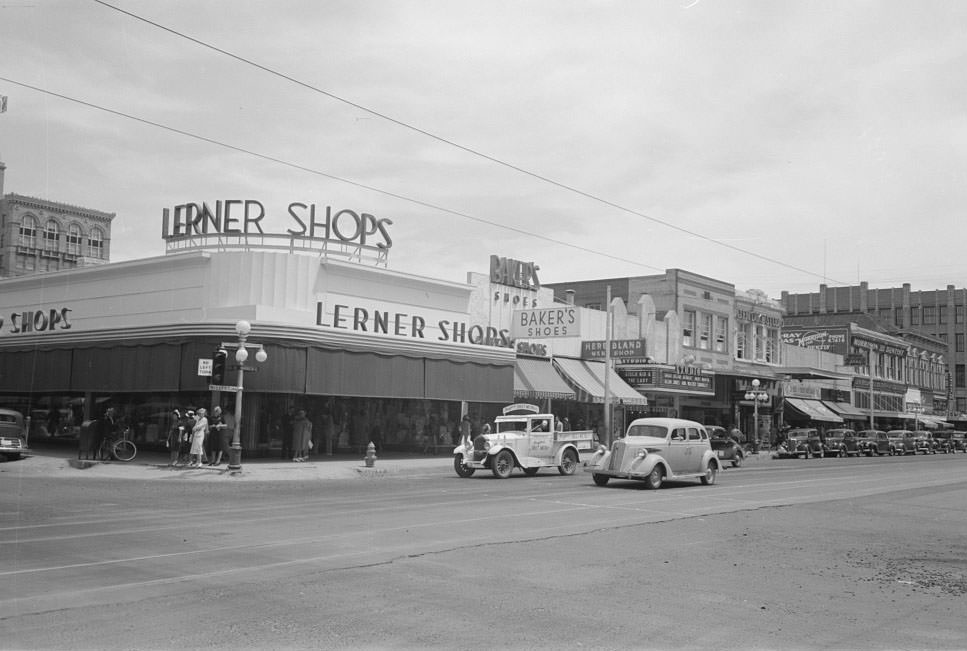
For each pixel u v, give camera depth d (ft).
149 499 59.93
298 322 98.07
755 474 107.04
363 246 106.73
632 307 158.92
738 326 184.14
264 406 102.89
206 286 99.96
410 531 45.16
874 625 26.86
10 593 28.22
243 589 29.37
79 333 106.93
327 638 23.29
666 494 73.41
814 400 216.54
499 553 38.60
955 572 37.42
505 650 22.58
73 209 298.35
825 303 368.27
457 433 123.85
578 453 97.71
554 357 135.74
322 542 40.42
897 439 201.77
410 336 111.65
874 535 50.21
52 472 81.87
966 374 349.82
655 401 154.10
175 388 94.89
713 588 32.12
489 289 125.39
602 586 31.71
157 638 22.95
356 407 113.80
